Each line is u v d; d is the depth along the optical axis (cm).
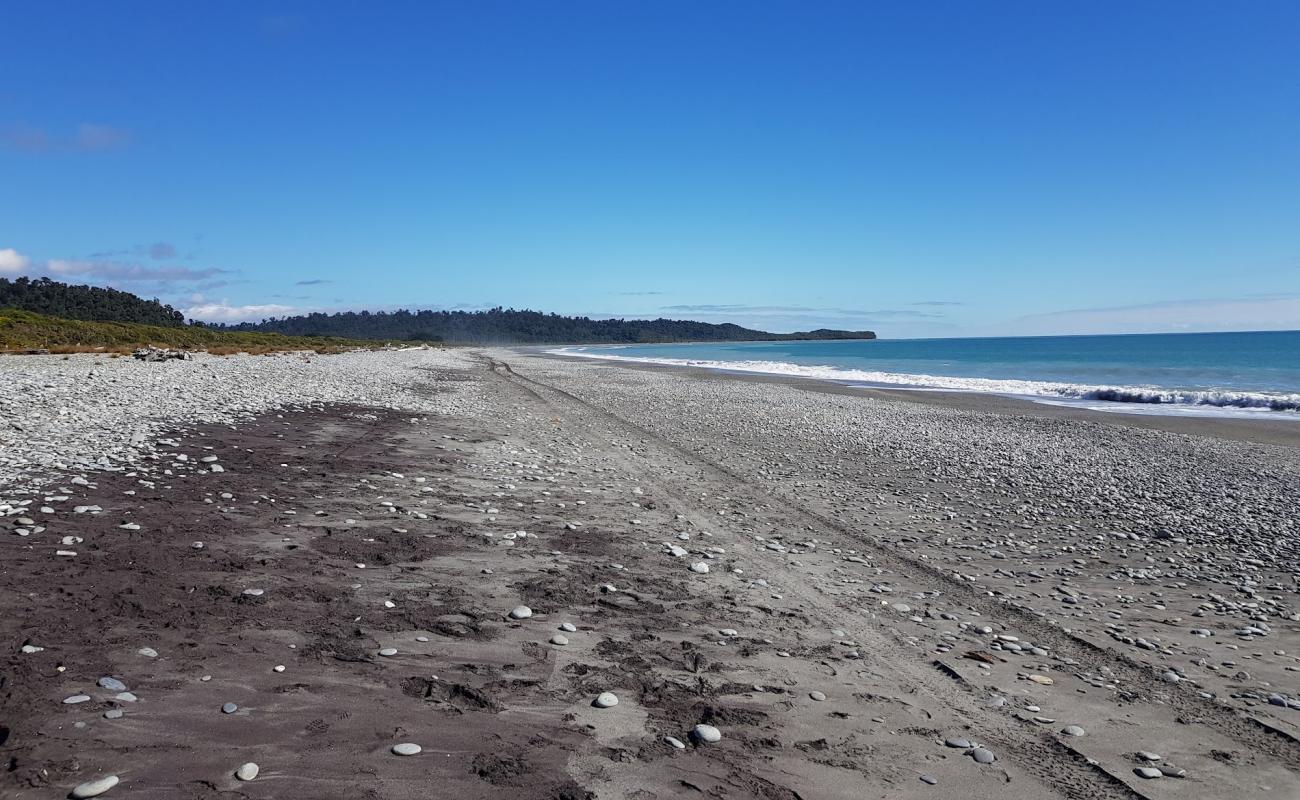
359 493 1069
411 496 1082
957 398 3612
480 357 9338
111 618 543
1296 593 865
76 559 661
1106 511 1280
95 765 360
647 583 772
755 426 2369
